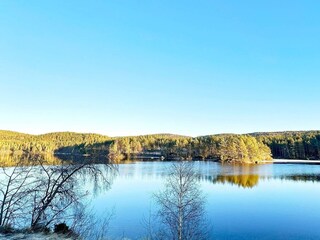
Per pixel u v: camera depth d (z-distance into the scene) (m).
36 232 8.63
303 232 21.31
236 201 30.72
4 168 10.00
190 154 116.19
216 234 20.47
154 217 21.91
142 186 37.31
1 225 8.51
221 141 111.56
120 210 24.06
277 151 138.25
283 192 36.69
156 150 131.00
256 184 43.97
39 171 10.22
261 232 20.98
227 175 56.88
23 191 9.55
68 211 11.54
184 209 18.17
